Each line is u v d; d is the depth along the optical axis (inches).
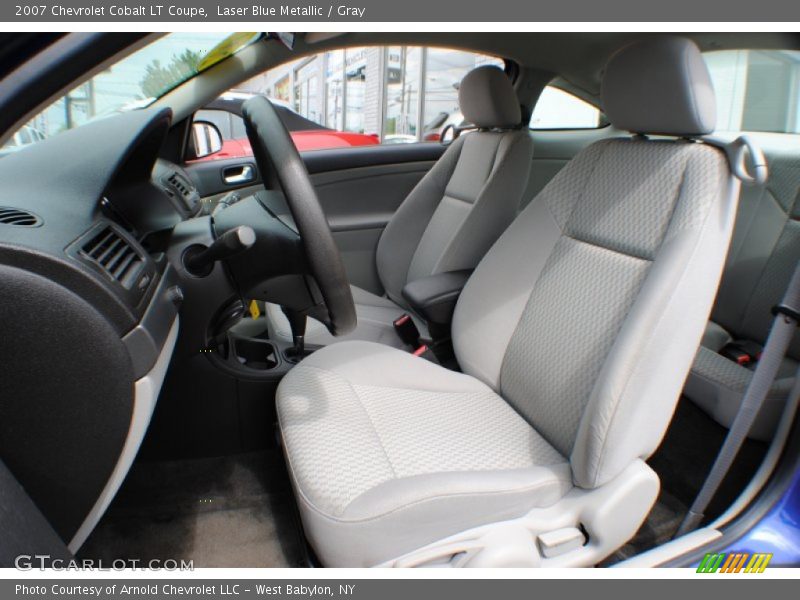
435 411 47.1
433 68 224.8
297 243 42.1
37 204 33.1
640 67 42.6
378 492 35.2
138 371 31.6
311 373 49.5
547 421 45.1
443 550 35.8
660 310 36.1
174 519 52.8
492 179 67.2
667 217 40.4
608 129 98.7
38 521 27.6
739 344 67.0
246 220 45.7
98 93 49.1
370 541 34.4
